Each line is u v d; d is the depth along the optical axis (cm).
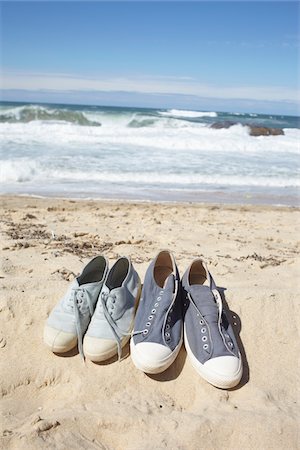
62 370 77
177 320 80
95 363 77
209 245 141
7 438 63
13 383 75
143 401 72
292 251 140
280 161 404
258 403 72
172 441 65
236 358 75
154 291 83
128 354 78
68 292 83
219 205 246
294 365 81
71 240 139
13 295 87
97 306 80
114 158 357
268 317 88
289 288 99
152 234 153
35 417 67
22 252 121
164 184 295
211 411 70
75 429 66
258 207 246
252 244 147
